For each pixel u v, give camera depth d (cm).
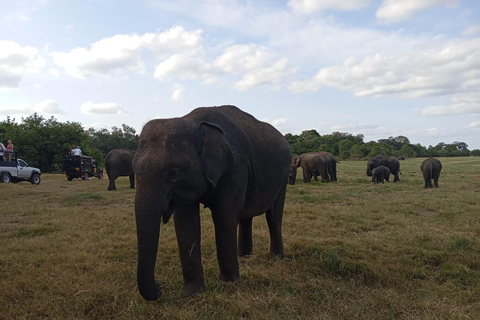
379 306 375
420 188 1667
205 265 505
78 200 1208
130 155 1769
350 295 410
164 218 362
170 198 351
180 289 411
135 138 7544
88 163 2558
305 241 604
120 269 486
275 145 524
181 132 359
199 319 342
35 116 4178
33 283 443
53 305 379
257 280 443
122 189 1720
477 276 476
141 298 390
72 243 646
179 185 354
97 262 519
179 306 372
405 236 661
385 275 464
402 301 385
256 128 506
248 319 345
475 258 538
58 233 719
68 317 356
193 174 357
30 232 738
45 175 3162
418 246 600
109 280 449
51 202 1213
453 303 384
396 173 2211
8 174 2003
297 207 1008
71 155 2520
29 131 3766
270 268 488
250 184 459
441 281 468
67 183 2170
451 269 496
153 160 339
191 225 408
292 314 354
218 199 406
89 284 426
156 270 488
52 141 3722
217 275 459
